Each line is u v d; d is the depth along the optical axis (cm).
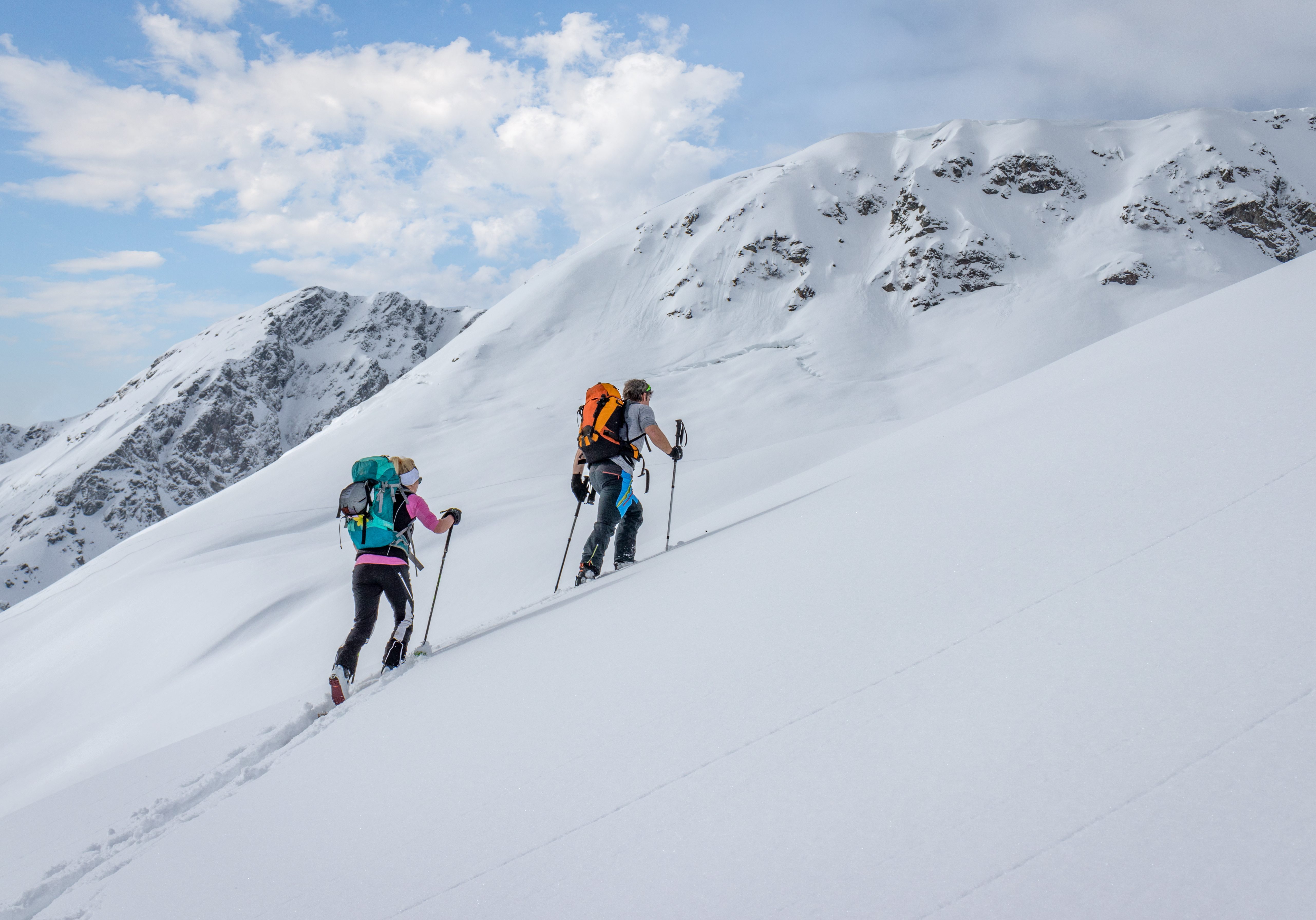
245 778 365
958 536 289
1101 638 175
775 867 139
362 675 693
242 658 2853
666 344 12319
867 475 533
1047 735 148
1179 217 12188
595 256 14850
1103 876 111
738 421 9288
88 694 3447
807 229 13575
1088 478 293
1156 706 144
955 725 164
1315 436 239
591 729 238
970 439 482
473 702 322
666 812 173
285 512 8156
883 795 149
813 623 256
